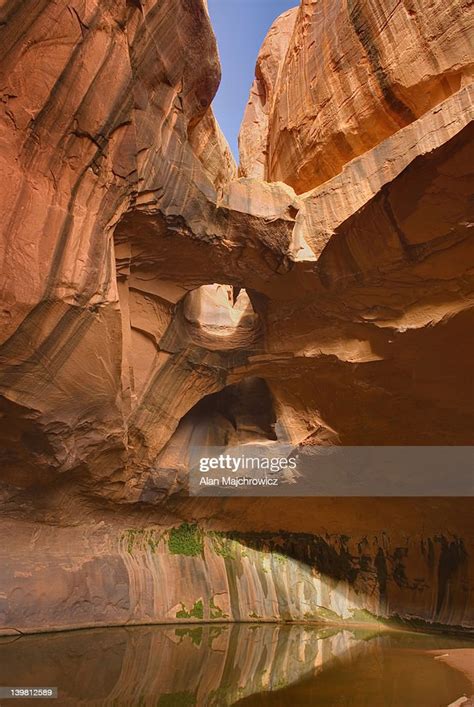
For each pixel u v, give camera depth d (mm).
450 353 10891
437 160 8492
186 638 12641
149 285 11180
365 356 11492
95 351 9516
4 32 6602
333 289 10852
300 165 11602
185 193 9508
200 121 10484
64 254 8180
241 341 12969
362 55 9891
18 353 8586
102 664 9406
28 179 7574
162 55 8531
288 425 14438
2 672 8422
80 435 10844
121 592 13672
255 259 10641
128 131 8359
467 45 8391
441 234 9297
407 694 8250
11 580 11523
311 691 8352
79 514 13188
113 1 7422
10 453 10484
